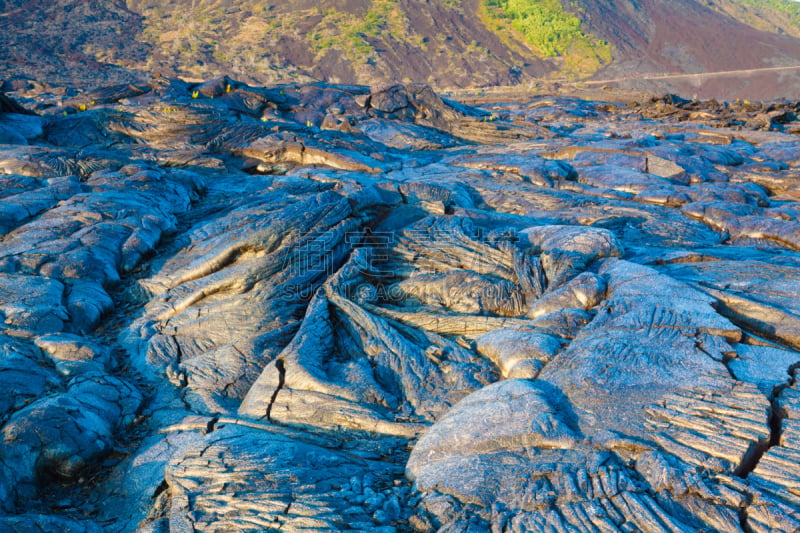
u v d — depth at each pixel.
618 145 19.02
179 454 5.82
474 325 7.85
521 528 4.48
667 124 27.55
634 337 6.23
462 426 5.59
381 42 174.62
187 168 17.50
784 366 5.64
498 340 7.11
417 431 6.22
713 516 4.31
